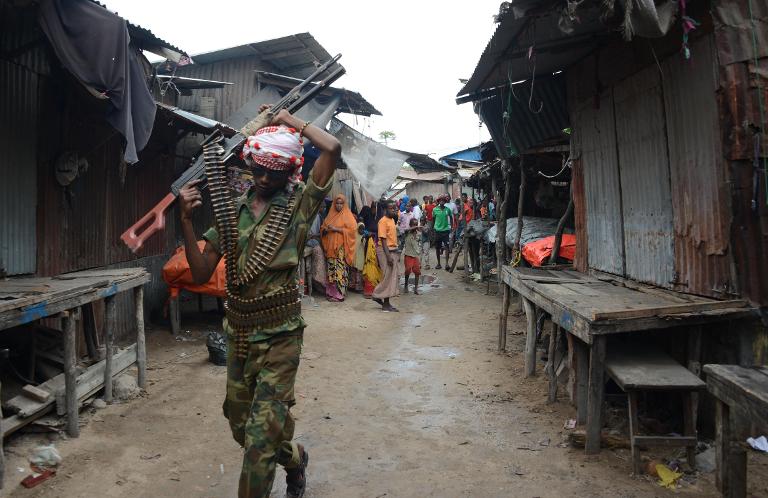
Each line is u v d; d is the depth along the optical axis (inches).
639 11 142.9
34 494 127.3
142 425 170.1
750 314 149.6
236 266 105.9
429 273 608.4
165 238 346.3
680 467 140.9
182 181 107.7
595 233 251.3
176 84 385.1
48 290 151.9
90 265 246.7
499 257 442.0
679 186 180.1
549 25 207.8
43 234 209.0
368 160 499.8
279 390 102.3
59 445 152.7
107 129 254.8
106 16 172.6
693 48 168.4
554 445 158.4
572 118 276.4
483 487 134.3
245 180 309.0
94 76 173.6
